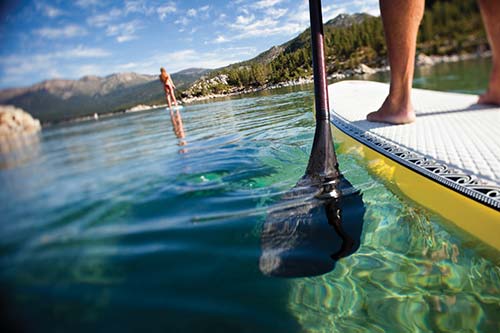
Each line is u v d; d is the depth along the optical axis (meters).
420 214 1.43
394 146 2.20
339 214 1.39
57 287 0.78
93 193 1.22
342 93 4.17
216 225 1.18
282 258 1.08
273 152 1.96
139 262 0.93
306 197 1.47
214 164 1.72
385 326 0.92
